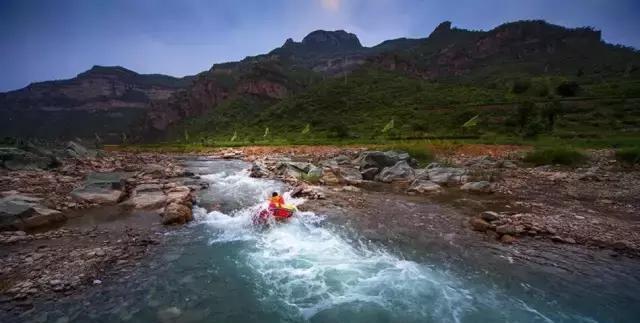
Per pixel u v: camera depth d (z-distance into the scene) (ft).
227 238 33.58
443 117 198.18
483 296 23.32
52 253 27.99
